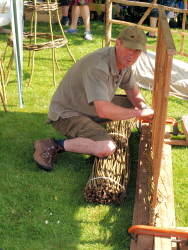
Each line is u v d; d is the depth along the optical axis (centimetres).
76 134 320
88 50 670
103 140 308
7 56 618
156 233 234
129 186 305
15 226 256
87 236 249
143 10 863
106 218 266
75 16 770
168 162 329
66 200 284
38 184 302
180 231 229
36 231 253
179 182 311
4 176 311
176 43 752
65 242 243
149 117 324
